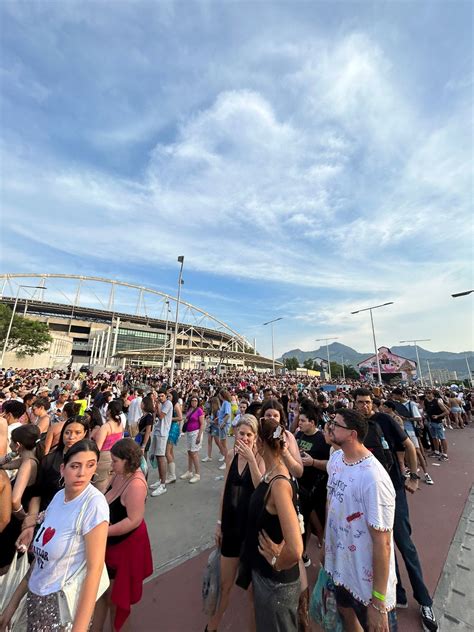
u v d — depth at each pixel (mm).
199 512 5348
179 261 26766
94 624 2654
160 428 6469
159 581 3562
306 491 3799
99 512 2166
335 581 2318
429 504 5832
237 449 2824
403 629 2922
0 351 52062
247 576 2330
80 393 11266
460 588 3439
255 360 94188
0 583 2834
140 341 105938
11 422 4773
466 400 19375
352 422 2479
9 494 2734
